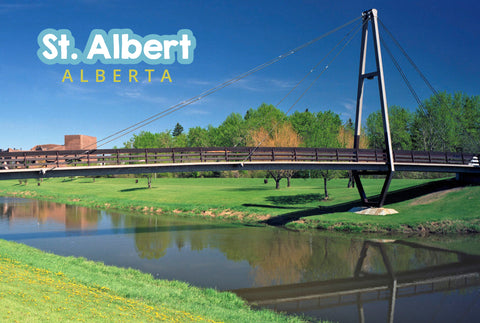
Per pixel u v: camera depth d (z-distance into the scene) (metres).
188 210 49.22
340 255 26.28
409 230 33.72
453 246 28.42
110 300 13.41
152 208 52.78
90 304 12.27
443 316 15.80
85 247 29.25
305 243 30.22
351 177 58.62
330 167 35.59
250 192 57.91
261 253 26.98
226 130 102.50
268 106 109.62
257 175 89.94
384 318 15.56
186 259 25.38
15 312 9.92
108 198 64.75
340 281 20.67
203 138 116.38
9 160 25.02
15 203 65.00
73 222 42.66
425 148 81.38
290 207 45.91
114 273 20.55
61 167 26.14
